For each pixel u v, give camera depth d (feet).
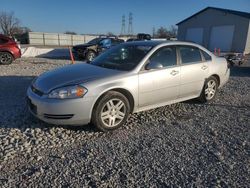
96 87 12.96
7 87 22.84
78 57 58.75
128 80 13.99
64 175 9.82
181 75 16.52
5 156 10.91
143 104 15.02
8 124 14.05
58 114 12.57
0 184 9.19
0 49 42.32
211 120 15.98
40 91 13.20
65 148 11.86
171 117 16.31
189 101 19.81
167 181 9.64
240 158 11.38
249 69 43.04
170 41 17.06
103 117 13.43
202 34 112.88
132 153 11.56
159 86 15.35
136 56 15.38
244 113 17.49
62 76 14.02
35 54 62.49
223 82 20.43
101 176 9.82
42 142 12.27
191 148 12.18
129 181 9.57
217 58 19.80
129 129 14.21
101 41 61.26
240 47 96.89
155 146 12.28
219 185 9.46
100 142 12.55
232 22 98.68
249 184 9.54
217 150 12.05
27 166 10.34
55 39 180.65
